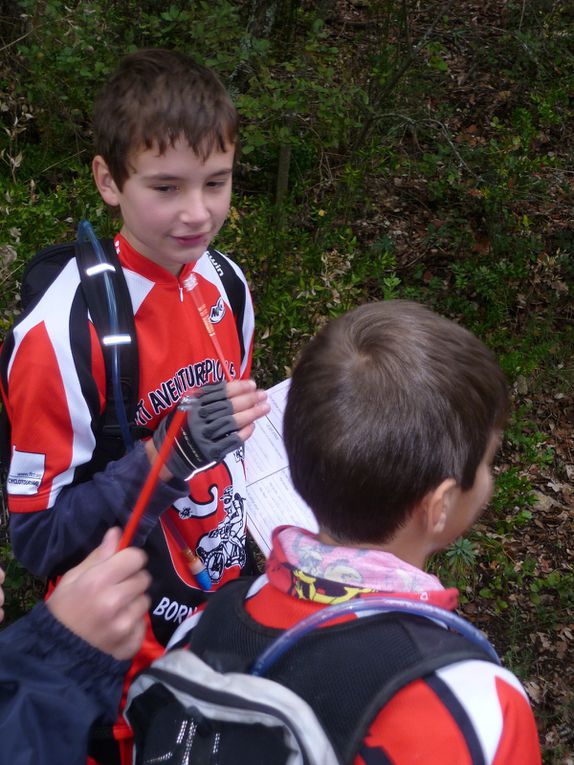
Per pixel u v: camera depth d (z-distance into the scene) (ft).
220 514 5.82
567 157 18.58
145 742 3.20
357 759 2.78
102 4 12.62
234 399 4.94
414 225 17.37
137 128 4.64
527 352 15.12
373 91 14.90
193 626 3.81
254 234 10.45
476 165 16.52
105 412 5.14
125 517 4.93
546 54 19.30
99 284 5.05
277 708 2.80
